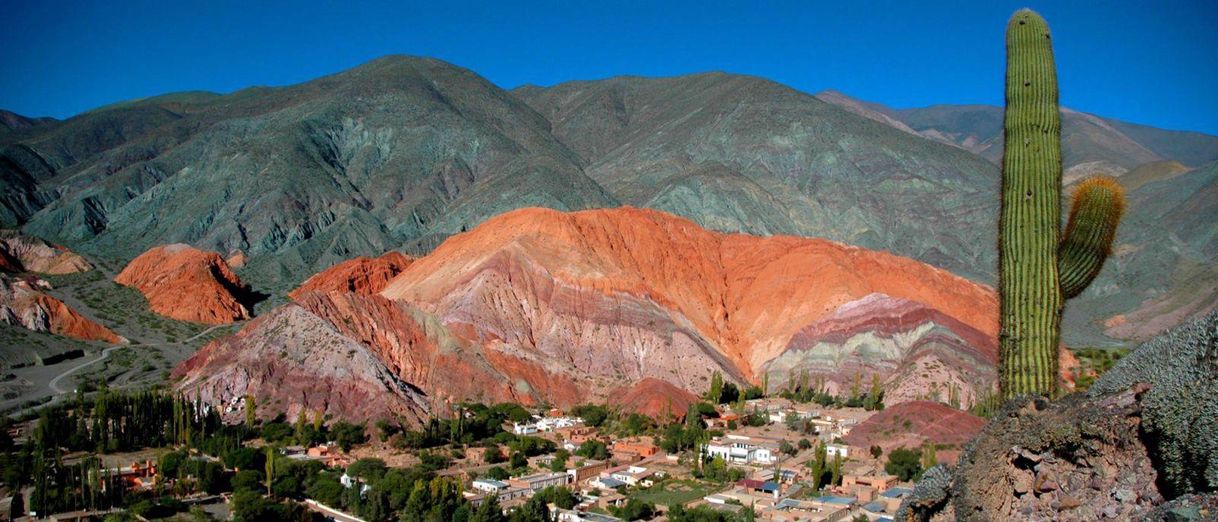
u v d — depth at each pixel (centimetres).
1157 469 1402
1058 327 1666
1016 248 1694
